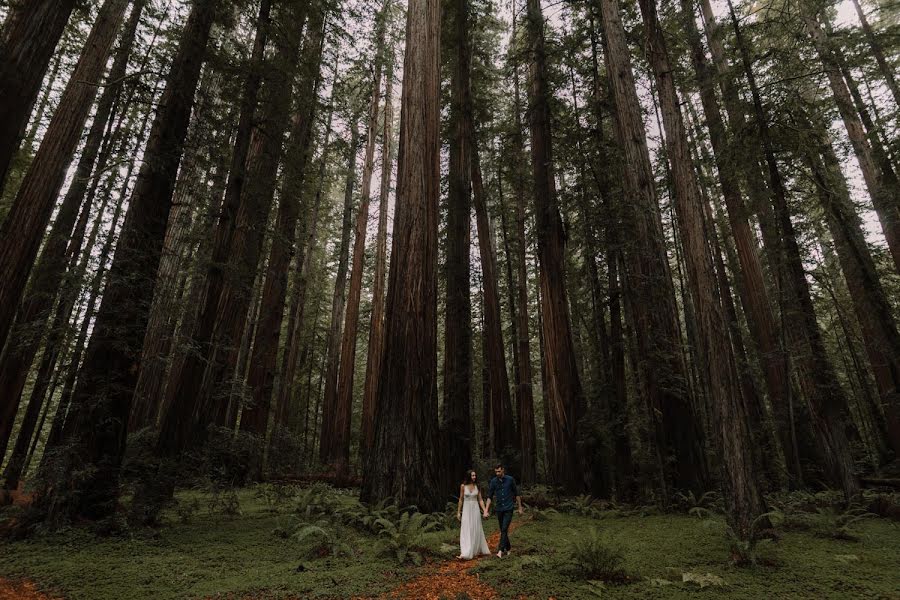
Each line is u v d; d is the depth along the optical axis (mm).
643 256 11539
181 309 9734
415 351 9656
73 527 6887
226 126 9914
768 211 10719
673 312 11203
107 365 7516
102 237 7781
